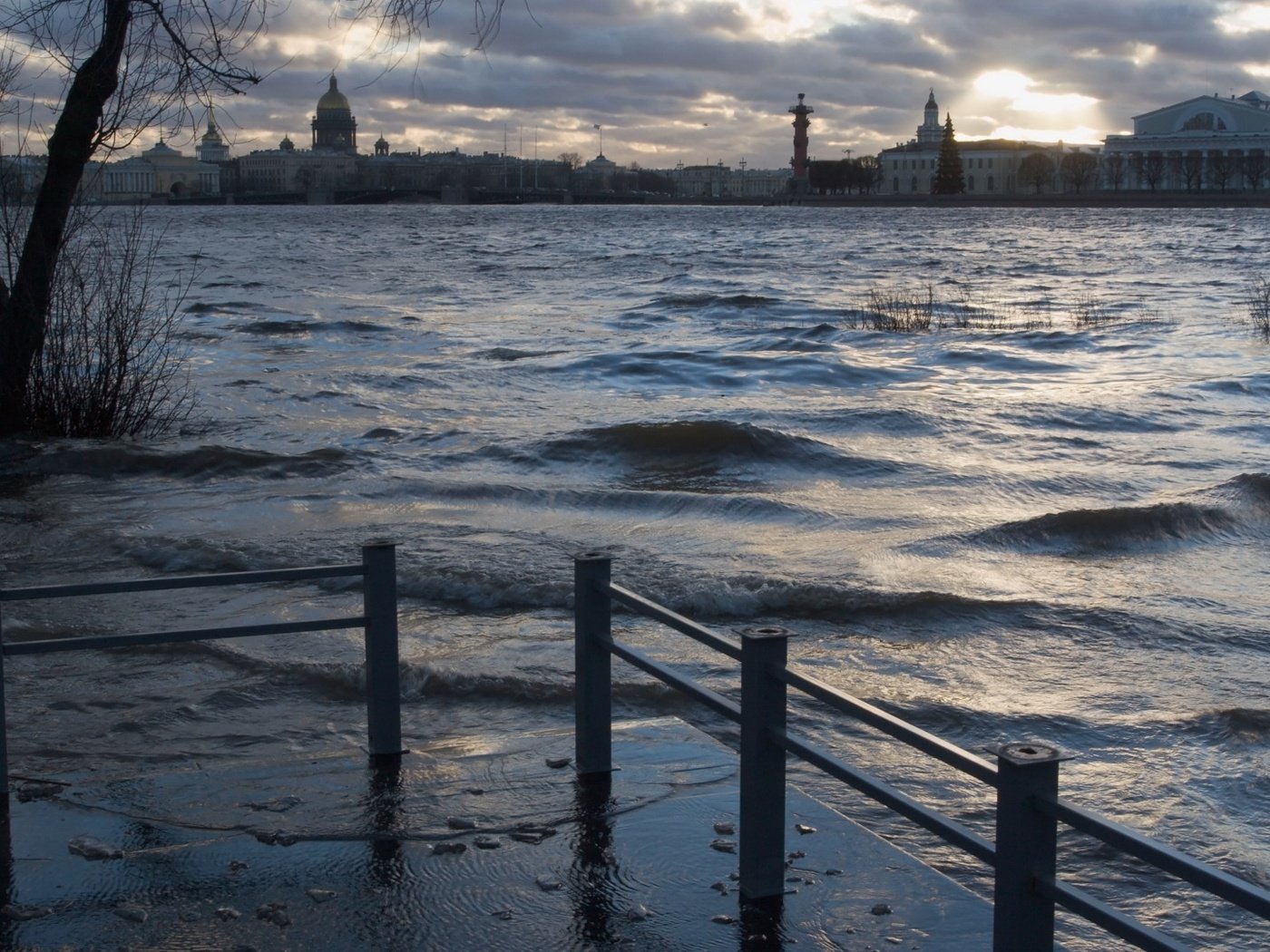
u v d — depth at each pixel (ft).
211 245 303.48
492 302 145.59
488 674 27.09
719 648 16.67
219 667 28.02
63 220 55.42
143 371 74.90
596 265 228.63
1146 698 26.55
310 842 18.08
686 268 218.18
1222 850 19.63
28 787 20.27
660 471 52.21
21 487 48.44
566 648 29.50
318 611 32.50
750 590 33.65
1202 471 51.72
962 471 51.72
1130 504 44.04
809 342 99.35
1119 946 16.88
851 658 29.27
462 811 19.12
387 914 16.06
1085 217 572.92
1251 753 23.52
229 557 37.52
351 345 98.94
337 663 27.78
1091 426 62.39
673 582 34.68
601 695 20.43
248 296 149.79
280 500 46.09
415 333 108.88
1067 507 45.47
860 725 24.99
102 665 28.22
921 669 28.48
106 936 15.52
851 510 44.60
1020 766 11.80
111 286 59.82
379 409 68.13
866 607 32.81
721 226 482.69
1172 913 17.78
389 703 21.24
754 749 16.12
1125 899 18.20
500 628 31.37
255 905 16.28
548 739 22.30
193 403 65.67
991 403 67.92
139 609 32.71
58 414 56.80
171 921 15.87
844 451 54.49
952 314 128.06
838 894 16.55
